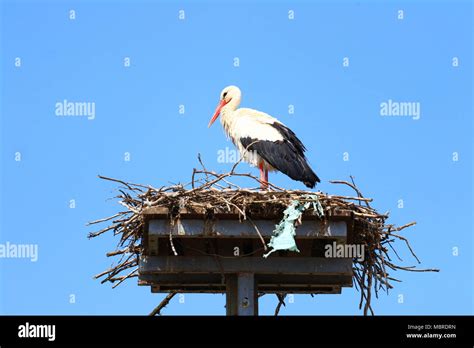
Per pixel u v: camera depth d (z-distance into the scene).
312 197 13.54
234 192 13.50
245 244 14.68
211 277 15.11
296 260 14.33
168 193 13.50
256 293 14.74
